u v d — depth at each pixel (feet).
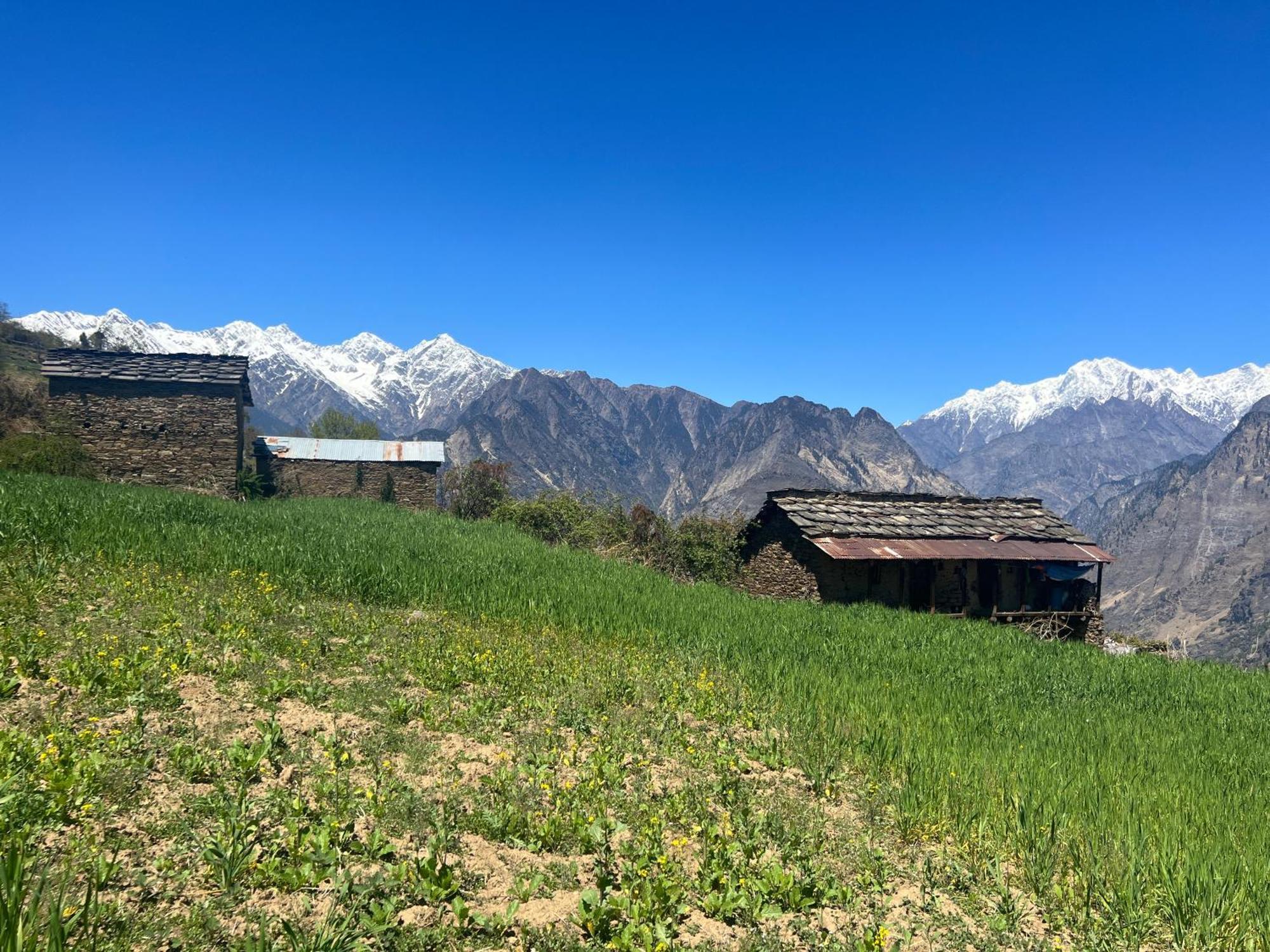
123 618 31.63
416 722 27.04
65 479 85.10
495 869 17.49
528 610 51.37
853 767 28.17
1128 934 17.99
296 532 64.44
